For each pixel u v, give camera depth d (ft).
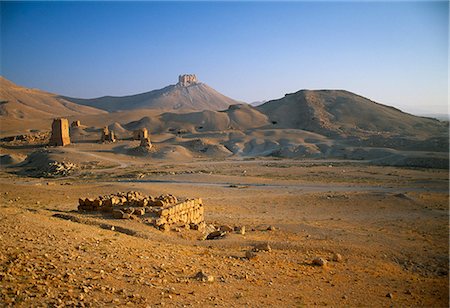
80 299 29.86
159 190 161.38
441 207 131.44
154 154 369.71
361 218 113.39
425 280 54.85
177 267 43.83
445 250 73.36
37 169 289.12
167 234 65.31
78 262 39.40
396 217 114.93
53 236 47.98
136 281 35.96
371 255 65.67
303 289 42.34
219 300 34.60
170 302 32.22
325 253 63.62
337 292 43.04
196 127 570.46
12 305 27.43
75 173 263.29
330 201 143.23
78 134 479.41
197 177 229.25
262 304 35.27
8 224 50.19
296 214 121.49
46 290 30.73
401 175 252.42
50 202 114.32
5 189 134.82
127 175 242.78
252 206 135.23
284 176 248.32
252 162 346.13
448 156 319.27
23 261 36.47
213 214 114.42
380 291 46.16
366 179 232.94
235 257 53.98
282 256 57.93
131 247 49.83
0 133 504.84
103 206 77.46
